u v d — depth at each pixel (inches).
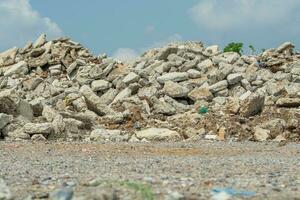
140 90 1497.3
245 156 818.2
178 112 1396.4
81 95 1409.9
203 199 404.2
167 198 400.2
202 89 1470.2
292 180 527.2
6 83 1641.2
